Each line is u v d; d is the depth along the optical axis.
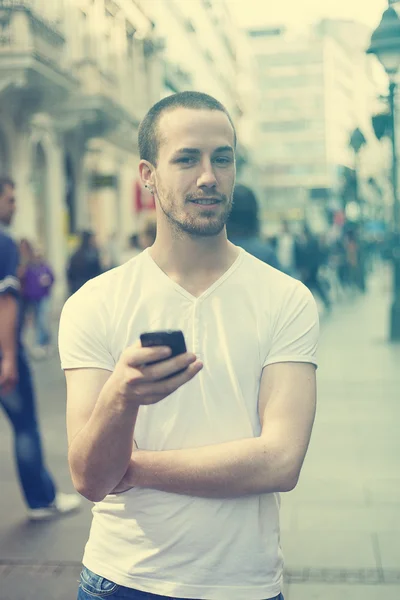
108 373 1.81
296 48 104.56
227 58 57.00
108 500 1.80
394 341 13.15
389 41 12.41
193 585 1.72
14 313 4.49
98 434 1.58
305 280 18.92
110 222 26.62
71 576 3.94
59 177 21.91
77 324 1.83
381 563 4.00
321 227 62.31
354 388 8.92
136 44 26.81
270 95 104.81
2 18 17.22
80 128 23.31
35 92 18.62
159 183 1.80
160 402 1.76
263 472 1.68
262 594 1.76
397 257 13.38
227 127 1.78
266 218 71.69
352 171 31.53
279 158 103.12
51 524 4.66
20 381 4.64
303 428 1.73
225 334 1.78
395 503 4.89
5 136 18.53
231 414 1.76
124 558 1.77
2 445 6.62
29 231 19.56
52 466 5.92
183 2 37.12
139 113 26.88
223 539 1.73
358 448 6.24
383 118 13.00
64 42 20.09
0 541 4.41
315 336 1.82
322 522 4.60
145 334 1.45
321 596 3.66
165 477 1.69
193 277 1.82
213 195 1.76
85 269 14.32
